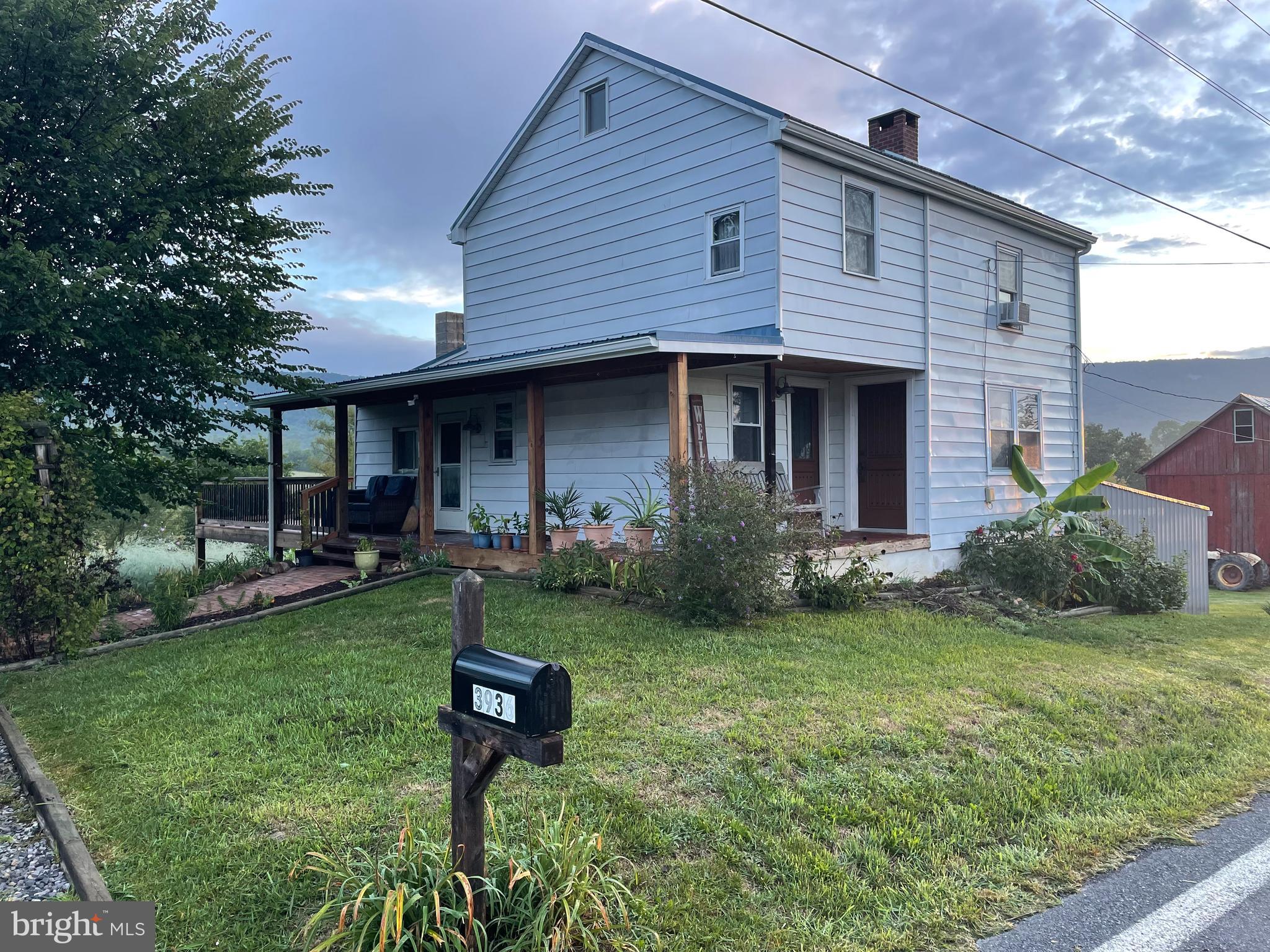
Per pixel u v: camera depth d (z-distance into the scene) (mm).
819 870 3648
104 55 10234
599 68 12391
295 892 3277
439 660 6844
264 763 4574
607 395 11641
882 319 11438
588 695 5801
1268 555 27469
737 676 6336
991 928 3361
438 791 4191
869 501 13117
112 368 10812
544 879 2955
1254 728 6125
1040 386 14562
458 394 12719
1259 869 3941
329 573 12531
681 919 3250
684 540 8211
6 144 9906
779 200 9977
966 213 12984
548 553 10438
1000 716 5777
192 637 8320
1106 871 3895
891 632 8391
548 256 13312
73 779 4516
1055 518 12453
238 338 11680
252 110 11820
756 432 11820
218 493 18031
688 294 11086
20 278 9133
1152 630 10391
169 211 10695
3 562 7211
